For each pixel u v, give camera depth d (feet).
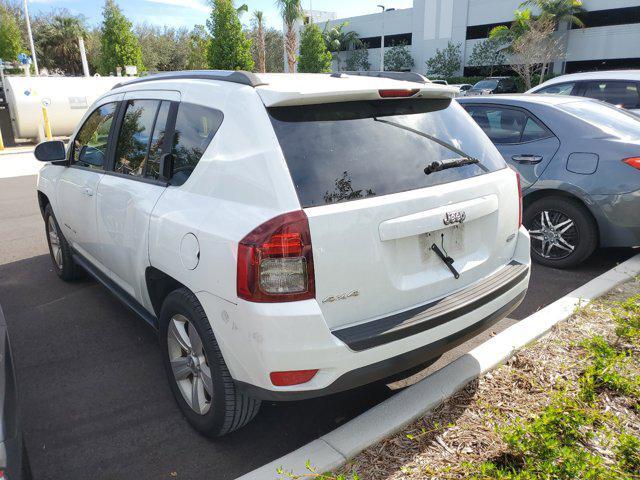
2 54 145.38
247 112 8.09
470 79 131.13
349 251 7.54
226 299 7.64
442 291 8.73
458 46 138.10
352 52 159.53
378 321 7.92
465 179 9.05
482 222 9.36
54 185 15.15
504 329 12.85
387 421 8.93
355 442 8.46
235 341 7.64
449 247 8.84
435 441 8.61
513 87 94.68
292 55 88.89
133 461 8.74
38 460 8.75
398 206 7.95
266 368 7.34
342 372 7.50
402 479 7.82
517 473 7.73
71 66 171.01
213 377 8.32
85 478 8.36
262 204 7.53
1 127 65.77
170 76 10.82
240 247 7.34
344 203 7.59
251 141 7.90
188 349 9.20
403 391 9.75
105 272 12.80
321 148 7.84
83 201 12.87
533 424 8.29
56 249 16.79
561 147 16.24
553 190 16.55
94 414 10.03
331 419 9.79
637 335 11.16
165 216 9.05
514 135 17.47
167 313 9.35
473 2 133.08
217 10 81.41
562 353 11.10
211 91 9.04
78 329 13.56
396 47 148.66
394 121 8.74
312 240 7.25
